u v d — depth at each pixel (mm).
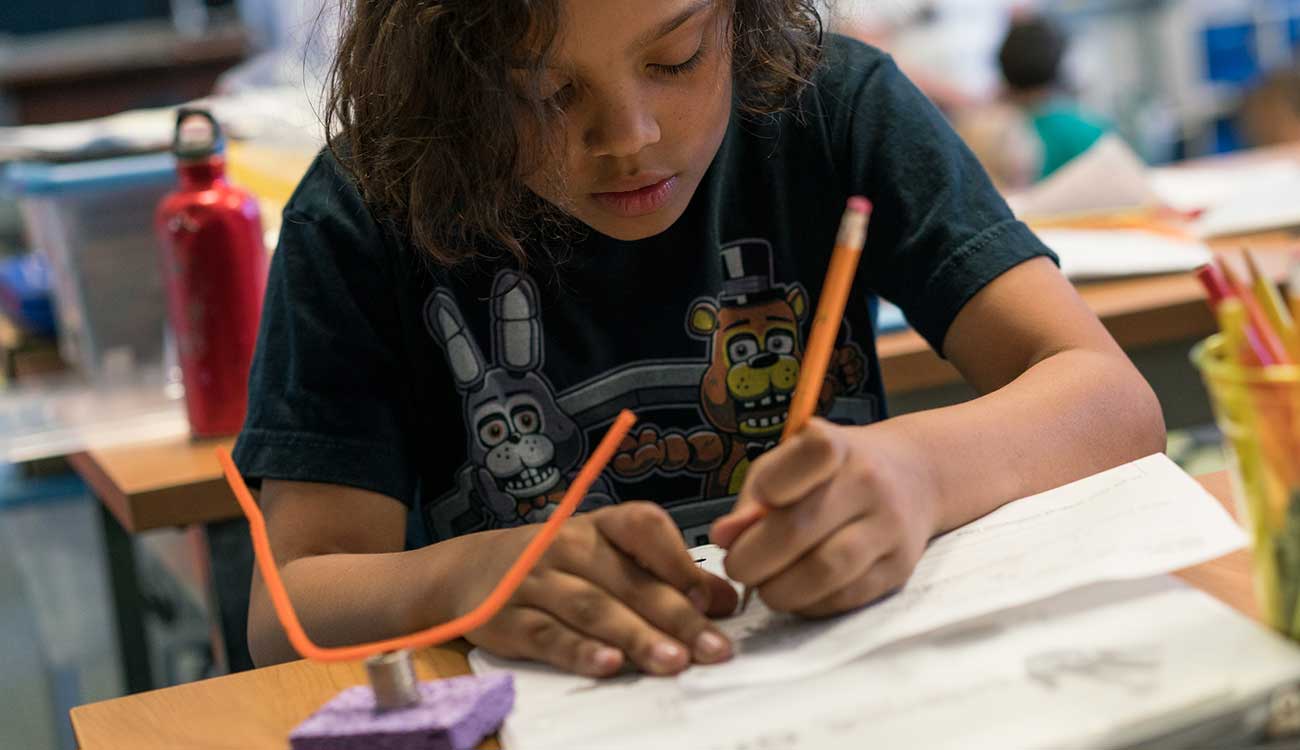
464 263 966
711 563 749
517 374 991
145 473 1240
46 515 1861
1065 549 672
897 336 1424
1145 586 649
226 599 1261
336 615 767
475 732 589
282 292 949
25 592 1874
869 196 1007
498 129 797
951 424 755
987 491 738
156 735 642
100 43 4469
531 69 757
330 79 929
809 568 640
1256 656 569
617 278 994
